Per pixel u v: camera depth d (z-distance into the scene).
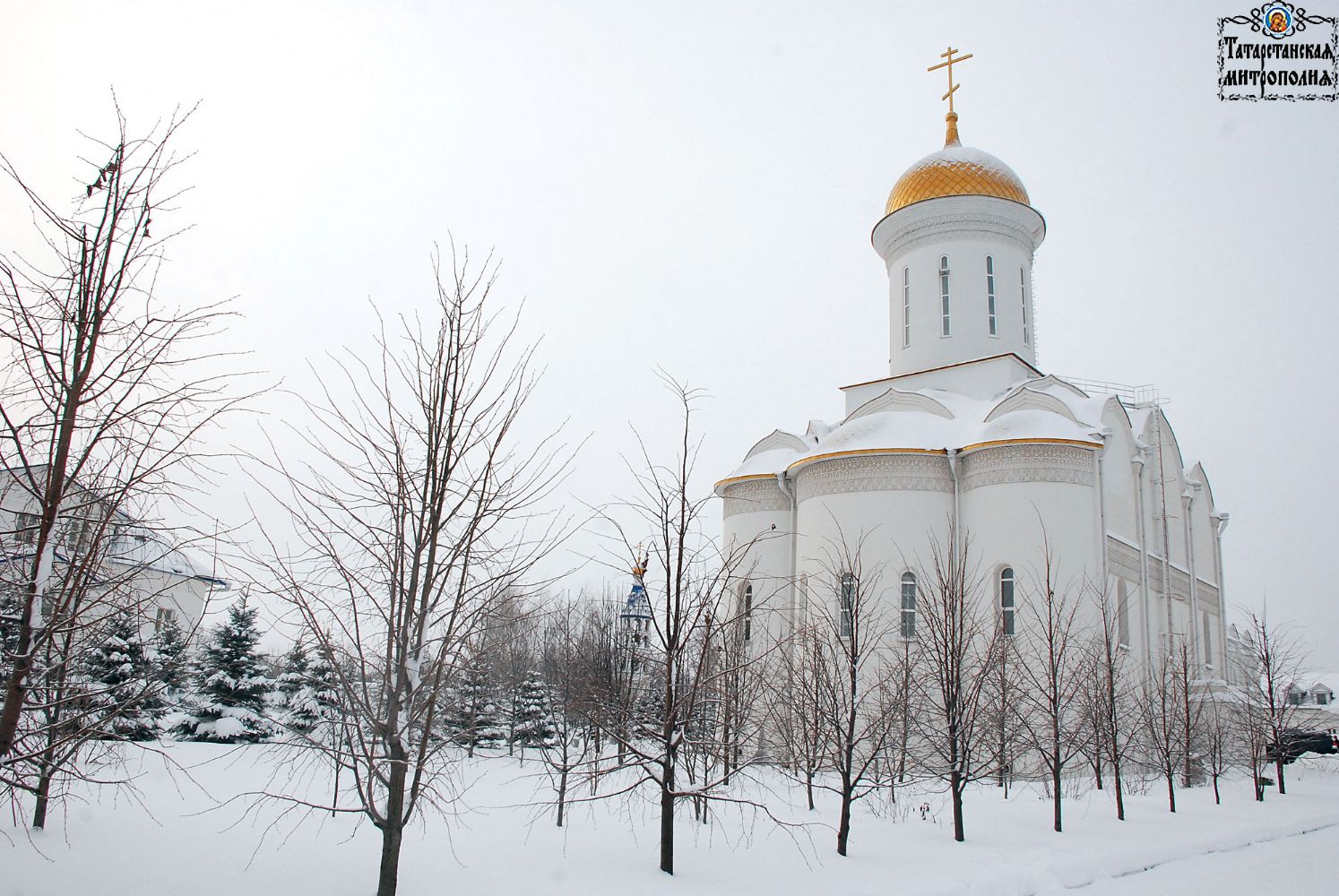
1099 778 21.92
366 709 9.62
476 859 11.63
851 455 28.02
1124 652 26.12
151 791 16.33
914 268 34.41
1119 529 29.45
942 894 11.36
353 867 10.83
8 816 13.08
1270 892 13.16
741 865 12.19
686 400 12.88
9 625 9.80
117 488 9.23
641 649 17.89
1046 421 26.97
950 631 17.23
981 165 34.19
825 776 21.97
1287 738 30.55
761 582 30.14
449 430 10.09
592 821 14.93
